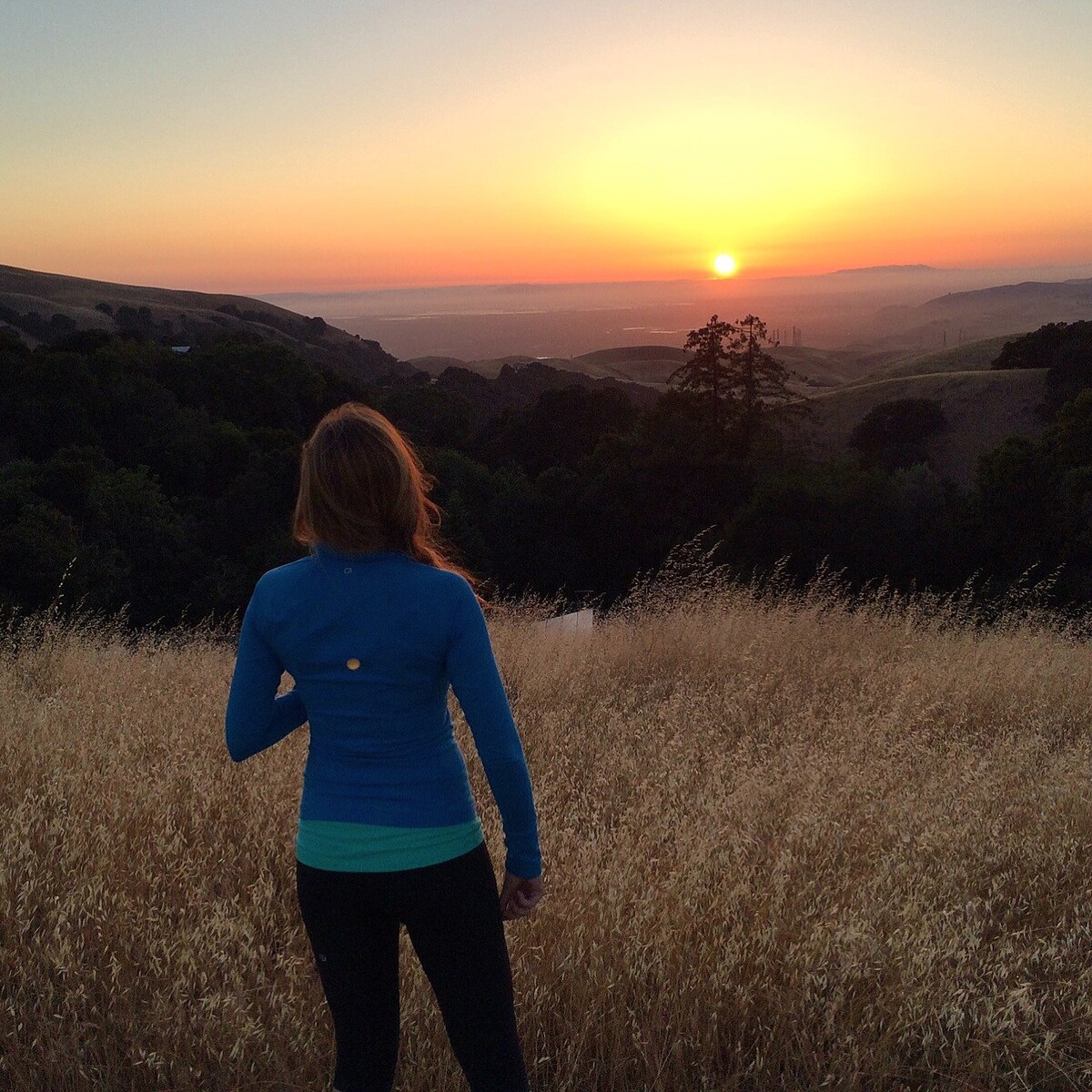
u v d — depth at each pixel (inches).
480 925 66.8
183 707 190.4
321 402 2536.9
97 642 280.1
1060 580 1024.9
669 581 357.7
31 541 1173.1
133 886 110.0
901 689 216.1
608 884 109.1
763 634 271.3
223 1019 88.9
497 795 65.1
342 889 64.9
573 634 303.4
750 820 130.3
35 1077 85.4
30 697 202.7
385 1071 69.1
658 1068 86.8
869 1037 90.7
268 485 1691.7
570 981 94.6
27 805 125.6
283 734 71.4
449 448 2492.6
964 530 1341.0
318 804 65.9
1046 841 132.4
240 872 118.6
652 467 1786.4
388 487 64.0
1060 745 198.8
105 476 1549.0
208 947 98.7
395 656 63.2
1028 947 106.9
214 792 137.3
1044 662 262.2
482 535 1800.0
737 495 1738.4
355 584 64.1
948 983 96.0
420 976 95.0
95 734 168.2
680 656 260.7
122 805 129.8
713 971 96.9
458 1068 86.8
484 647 64.2
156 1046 87.8
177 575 1457.9
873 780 150.7
